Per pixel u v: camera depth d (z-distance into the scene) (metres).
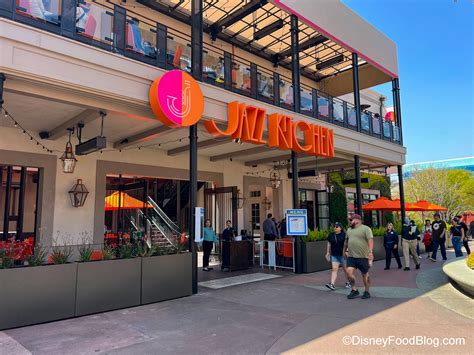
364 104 20.09
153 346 4.52
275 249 11.14
